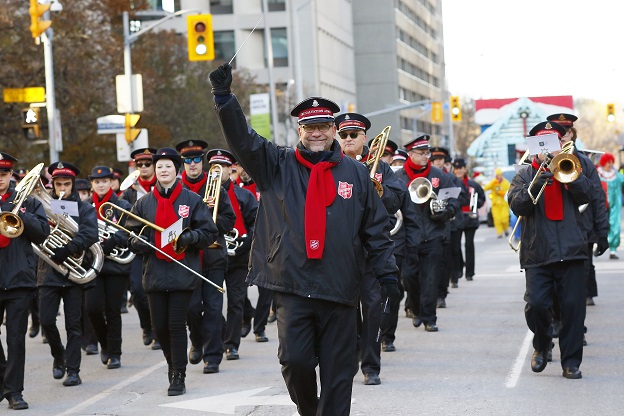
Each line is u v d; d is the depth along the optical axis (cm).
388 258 916
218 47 10181
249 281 913
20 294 1268
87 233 1404
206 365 1470
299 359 893
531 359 1428
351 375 911
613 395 1212
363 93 12925
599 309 1977
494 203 4416
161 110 6341
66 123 4831
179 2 10006
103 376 1491
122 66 5181
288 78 10112
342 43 11800
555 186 1276
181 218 1330
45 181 1978
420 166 1775
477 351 1561
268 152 896
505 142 5322
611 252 2966
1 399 1308
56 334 1450
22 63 4553
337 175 902
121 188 1925
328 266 888
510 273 2798
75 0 4816
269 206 902
